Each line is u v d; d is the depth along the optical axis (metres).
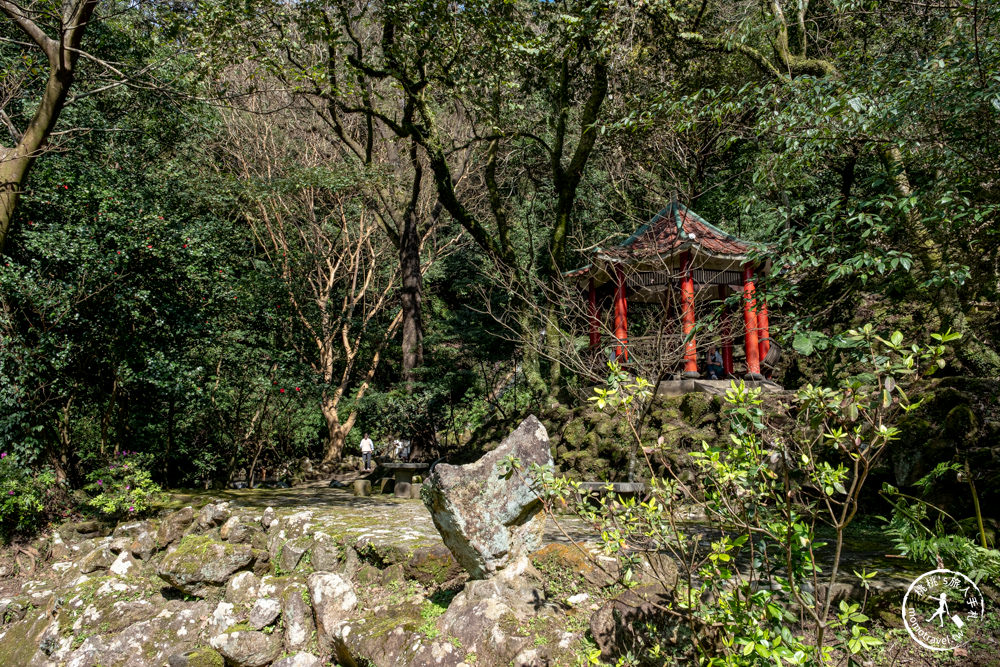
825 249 5.06
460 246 23.69
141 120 15.48
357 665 5.50
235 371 16.70
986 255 6.39
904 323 8.89
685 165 9.75
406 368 15.73
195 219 14.45
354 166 16.16
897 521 4.15
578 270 12.46
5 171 10.72
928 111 5.29
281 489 14.16
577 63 14.53
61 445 12.71
